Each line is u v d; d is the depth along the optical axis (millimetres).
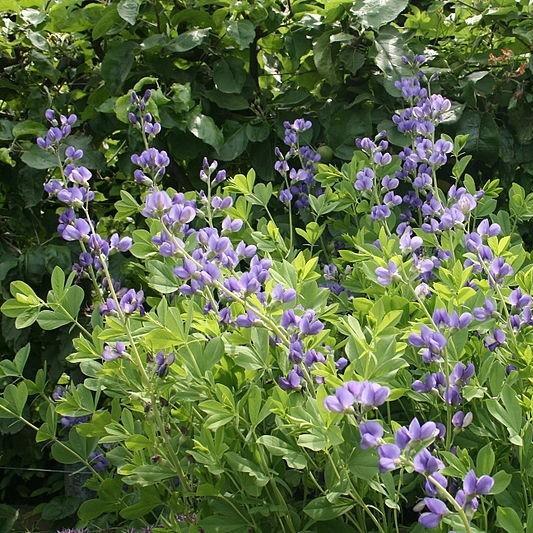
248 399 1320
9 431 2219
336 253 2061
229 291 1305
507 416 1271
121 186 2381
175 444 1425
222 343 1325
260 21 2234
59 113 2312
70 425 1730
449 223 1493
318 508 1271
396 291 1502
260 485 1279
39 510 2291
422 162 1878
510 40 2416
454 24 2439
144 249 1536
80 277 1637
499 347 1405
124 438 1387
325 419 1211
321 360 1299
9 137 2172
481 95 2275
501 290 1487
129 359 1360
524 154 2330
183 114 2135
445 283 1420
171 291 1498
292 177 1951
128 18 2096
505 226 1804
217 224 2086
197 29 2203
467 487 1089
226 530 1319
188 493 1358
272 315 1379
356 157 1906
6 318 2143
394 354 1272
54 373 2174
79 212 2324
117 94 2221
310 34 2281
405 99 2051
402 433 1087
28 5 2340
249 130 2217
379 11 2141
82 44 2389
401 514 1441
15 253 2223
